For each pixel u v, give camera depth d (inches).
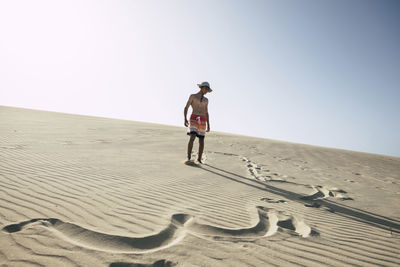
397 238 92.4
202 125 231.5
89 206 93.8
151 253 63.5
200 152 233.6
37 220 76.8
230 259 64.2
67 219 79.7
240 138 596.7
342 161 374.6
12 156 172.6
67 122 566.3
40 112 851.4
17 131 331.3
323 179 213.8
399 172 318.0
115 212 90.6
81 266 55.0
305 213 114.7
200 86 233.6
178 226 85.0
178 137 473.1
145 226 80.3
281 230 90.0
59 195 102.7
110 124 623.2
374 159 455.5
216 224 89.3
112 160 195.5
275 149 436.8
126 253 62.4
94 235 70.2
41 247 61.5
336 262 68.7
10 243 61.9
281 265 64.0
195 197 122.2
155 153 260.7
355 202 146.6
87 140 311.1
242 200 126.0
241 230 85.8
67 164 163.6
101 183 127.3
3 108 823.7
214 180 165.3
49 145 243.1
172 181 149.0
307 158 365.1
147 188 127.7
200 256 64.2
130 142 336.8
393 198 165.0
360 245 82.8
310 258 69.7
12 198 93.5
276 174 215.2
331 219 109.7
